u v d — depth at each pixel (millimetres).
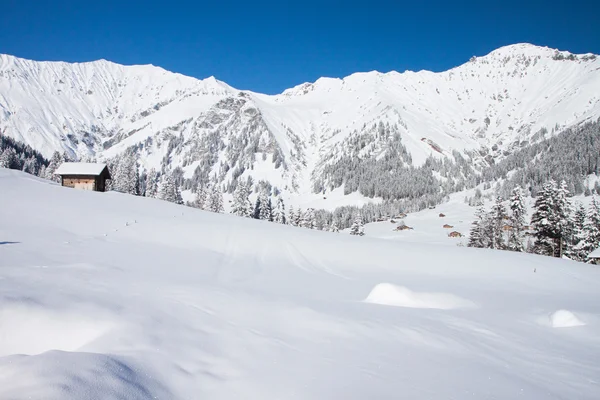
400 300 12719
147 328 7625
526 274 20859
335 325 9172
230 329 8266
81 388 4676
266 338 7895
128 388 4996
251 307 10211
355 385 5820
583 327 10234
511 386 6281
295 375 6102
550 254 45312
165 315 8664
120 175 81562
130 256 17391
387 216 158875
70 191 38875
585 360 7910
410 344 8219
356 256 24531
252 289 13180
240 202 80812
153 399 4922
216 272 16391
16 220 23156
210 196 83938
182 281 13188
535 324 10680
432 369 6793
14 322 7746
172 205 41594
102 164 53906
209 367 6211
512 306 12922
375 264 22562
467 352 7992
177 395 5199
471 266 22734
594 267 23953
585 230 46812
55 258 14797
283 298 11844
